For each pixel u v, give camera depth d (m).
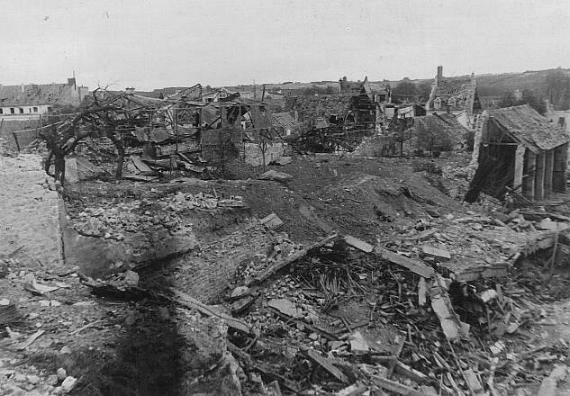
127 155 30.11
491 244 21.33
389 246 20.53
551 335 16.53
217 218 19.17
